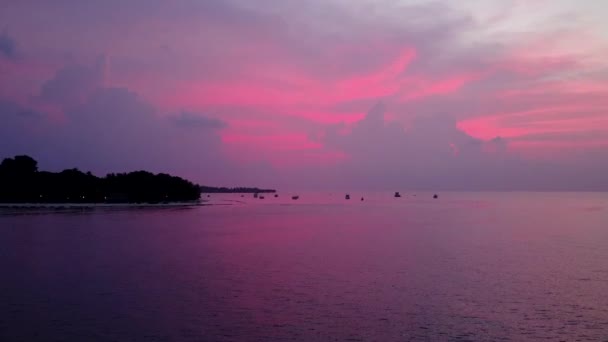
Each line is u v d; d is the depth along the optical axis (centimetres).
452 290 3856
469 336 2775
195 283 4091
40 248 6331
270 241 7306
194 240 7431
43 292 3738
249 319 3058
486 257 5575
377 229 9525
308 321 3027
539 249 6309
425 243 7006
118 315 3127
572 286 4000
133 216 13625
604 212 16388
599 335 2805
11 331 2803
